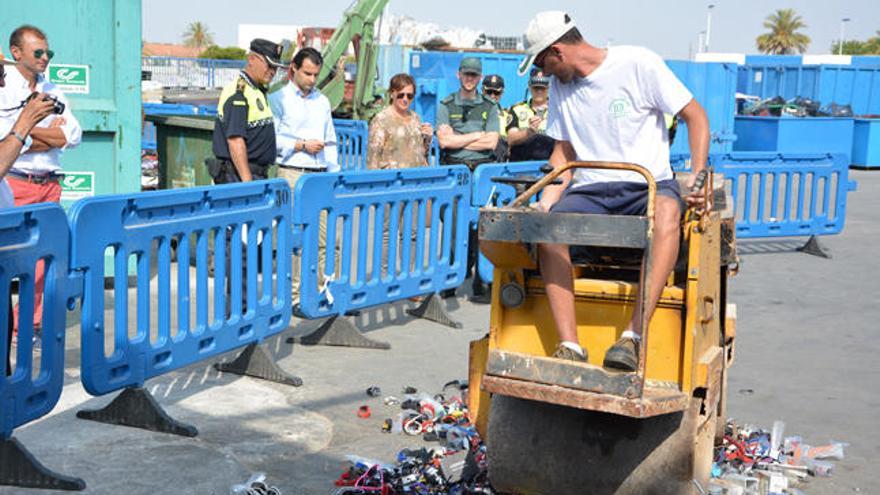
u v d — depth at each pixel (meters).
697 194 3.74
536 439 4.14
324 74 18.47
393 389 6.12
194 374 6.24
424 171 7.42
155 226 5.16
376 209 7.07
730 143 22.23
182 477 4.61
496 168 8.07
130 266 8.52
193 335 5.57
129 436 5.10
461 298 8.77
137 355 5.13
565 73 4.11
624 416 4.03
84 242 4.66
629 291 3.93
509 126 9.05
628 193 4.08
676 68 21.30
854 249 12.05
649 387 3.88
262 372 6.20
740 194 16.25
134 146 8.39
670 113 4.03
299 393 5.98
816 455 5.17
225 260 5.80
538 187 3.84
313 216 6.50
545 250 3.90
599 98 4.09
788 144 22.64
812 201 11.59
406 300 8.55
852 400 6.21
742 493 4.47
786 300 9.15
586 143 4.20
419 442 5.22
